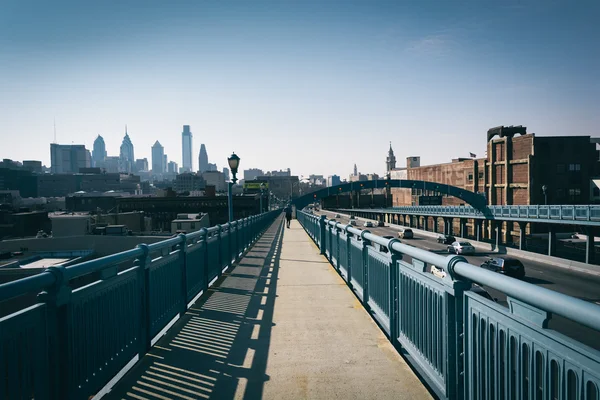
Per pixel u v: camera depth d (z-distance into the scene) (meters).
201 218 83.38
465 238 58.84
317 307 7.27
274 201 142.38
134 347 4.64
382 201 149.50
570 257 37.34
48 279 2.90
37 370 2.87
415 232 69.94
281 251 17.12
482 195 59.53
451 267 3.17
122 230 73.94
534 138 61.59
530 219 38.97
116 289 4.20
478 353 2.82
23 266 49.00
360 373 4.33
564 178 61.81
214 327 6.07
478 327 2.83
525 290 2.15
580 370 1.83
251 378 4.23
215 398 3.80
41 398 2.91
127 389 3.99
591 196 61.66
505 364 2.44
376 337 5.55
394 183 67.06
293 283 9.59
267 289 8.93
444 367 3.42
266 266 12.55
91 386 3.62
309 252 16.67
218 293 8.53
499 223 44.69
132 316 4.60
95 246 62.09
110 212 119.38
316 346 5.20
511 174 66.06
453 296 3.33
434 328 3.72
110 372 4.01
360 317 6.59
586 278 25.73
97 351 3.75
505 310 2.47
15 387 2.63
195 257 7.89
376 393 3.85
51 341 3.05
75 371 3.35
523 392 2.26
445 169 89.88
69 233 70.44
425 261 3.85
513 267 25.55
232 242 13.17
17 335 2.67
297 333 5.75
